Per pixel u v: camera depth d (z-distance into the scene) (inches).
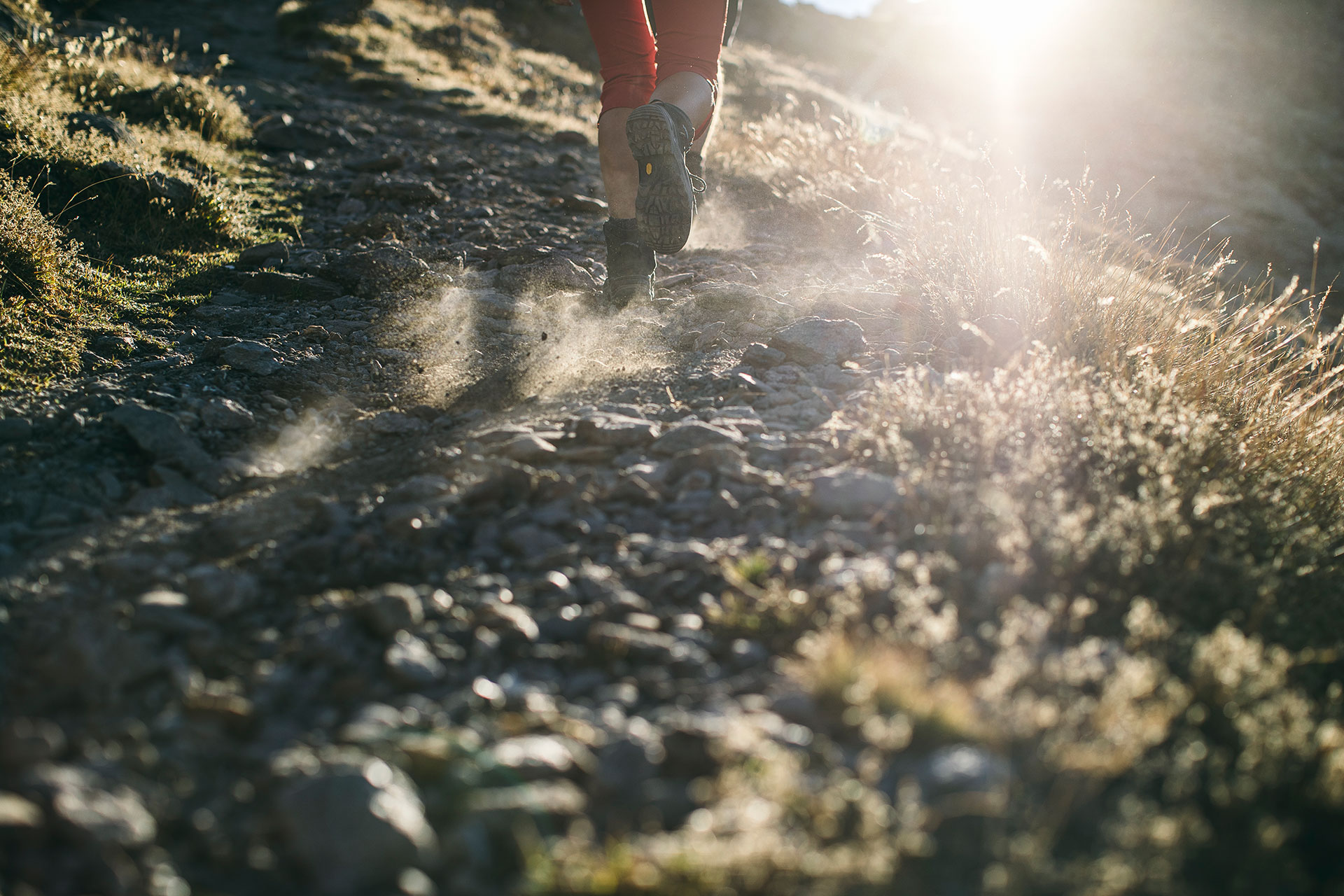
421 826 52.6
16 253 149.5
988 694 62.3
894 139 292.2
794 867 49.8
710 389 120.9
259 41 589.0
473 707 64.0
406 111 448.8
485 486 91.6
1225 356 129.9
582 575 80.6
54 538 87.4
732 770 56.9
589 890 49.6
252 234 213.9
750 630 72.7
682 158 132.3
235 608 75.5
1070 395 104.0
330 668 68.4
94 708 63.1
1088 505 88.7
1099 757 56.5
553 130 433.1
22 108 226.1
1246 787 56.7
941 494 87.0
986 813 53.3
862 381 120.6
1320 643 79.4
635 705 65.4
